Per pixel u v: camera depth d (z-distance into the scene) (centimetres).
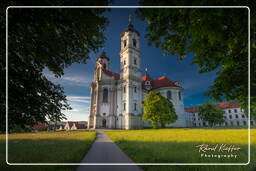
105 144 1194
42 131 3291
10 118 523
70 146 988
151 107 3488
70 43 601
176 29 367
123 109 4791
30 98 564
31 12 397
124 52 5384
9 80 533
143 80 6412
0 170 501
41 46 539
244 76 384
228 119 7381
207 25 271
